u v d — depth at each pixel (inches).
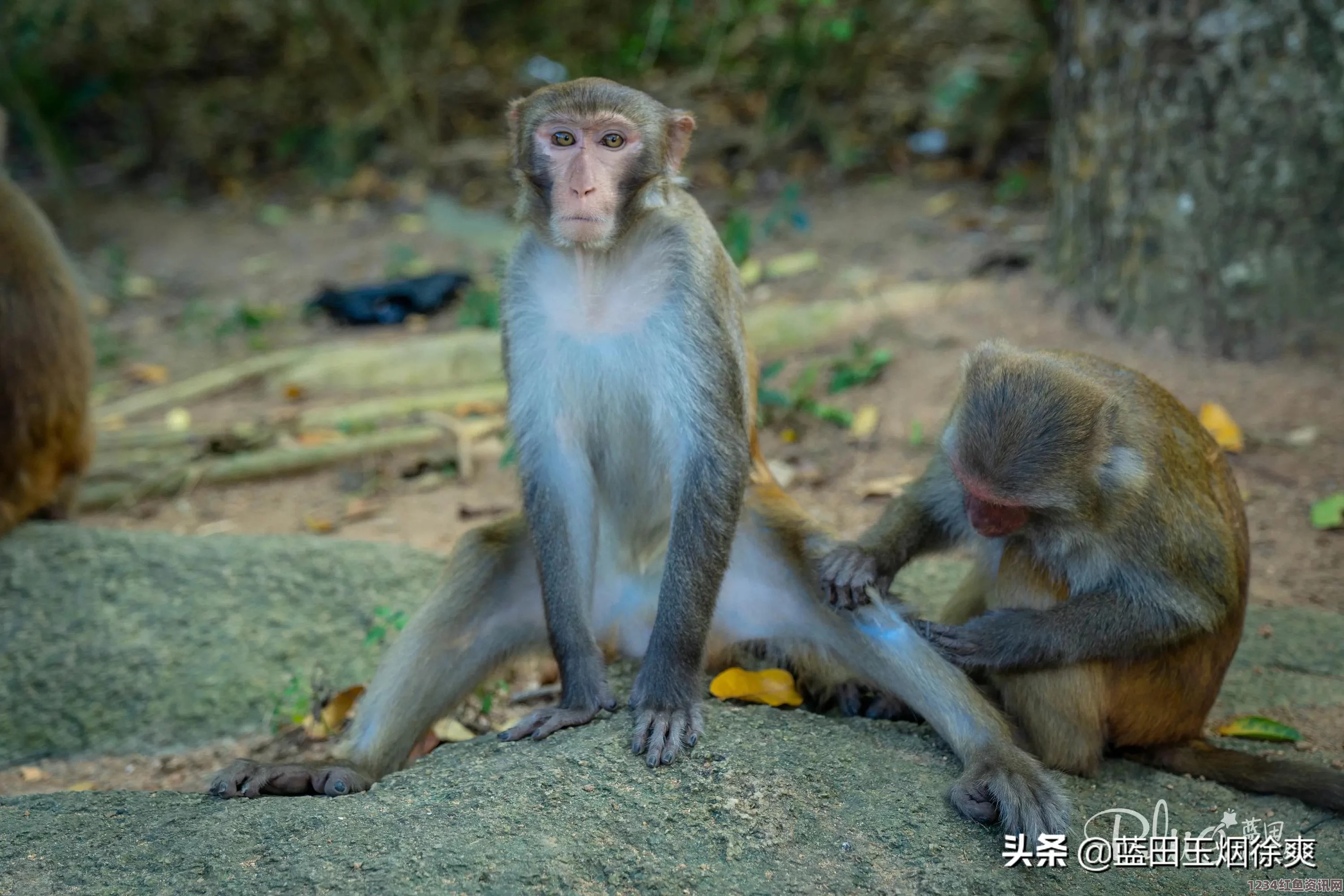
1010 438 56.8
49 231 85.7
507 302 62.5
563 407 62.4
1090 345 94.9
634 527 64.9
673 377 60.6
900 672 59.5
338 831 52.9
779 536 63.7
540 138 59.8
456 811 53.5
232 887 50.5
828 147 151.3
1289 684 67.2
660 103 61.6
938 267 114.0
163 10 168.7
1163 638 58.2
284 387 108.1
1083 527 58.0
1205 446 61.9
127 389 112.4
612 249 60.2
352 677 71.8
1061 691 58.7
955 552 65.0
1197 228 90.7
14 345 80.7
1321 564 75.8
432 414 100.0
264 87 173.8
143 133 170.9
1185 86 89.4
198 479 93.8
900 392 94.7
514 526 65.4
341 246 145.6
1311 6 86.0
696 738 56.7
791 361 101.9
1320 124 87.1
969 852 53.2
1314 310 89.3
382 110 160.2
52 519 84.0
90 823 54.7
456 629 63.0
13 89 154.5
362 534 85.7
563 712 59.3
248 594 75.2
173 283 138.3
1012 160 145.3
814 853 52.6
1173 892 52.9
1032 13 136.4
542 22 168.7
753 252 125.4
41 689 72.2
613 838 52.4
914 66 163.9
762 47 157.8
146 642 73.4
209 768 68.8
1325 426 85.1
